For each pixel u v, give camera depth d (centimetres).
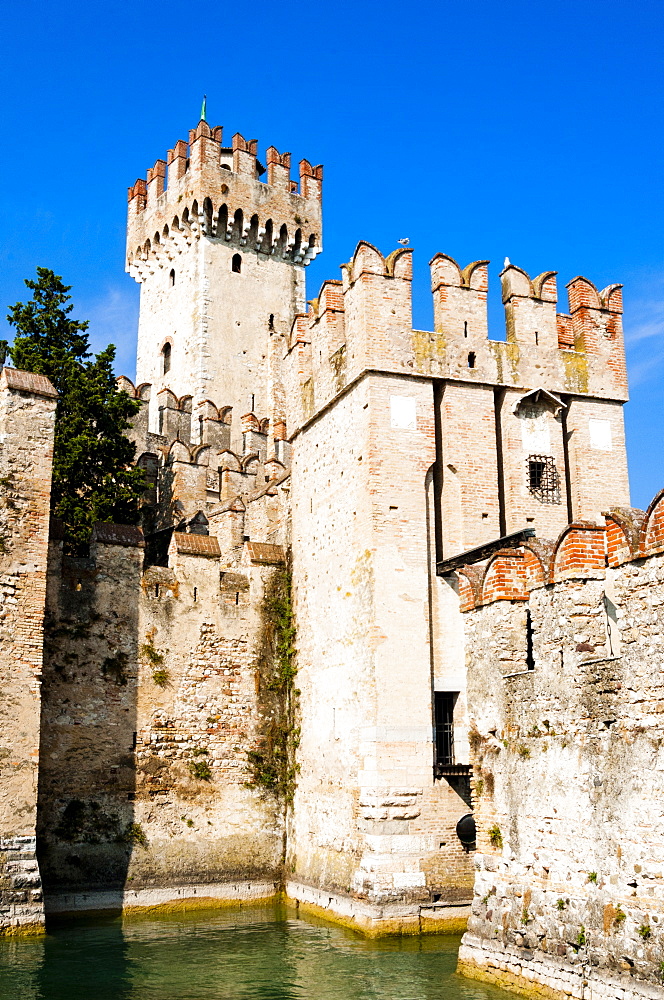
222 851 3130
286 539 3509
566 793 1862
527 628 2183
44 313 4056
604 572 1947
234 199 6662
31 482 2677
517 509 3027
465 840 2723
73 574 3062
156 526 4659
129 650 3111
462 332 3056
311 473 3303
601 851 1748
